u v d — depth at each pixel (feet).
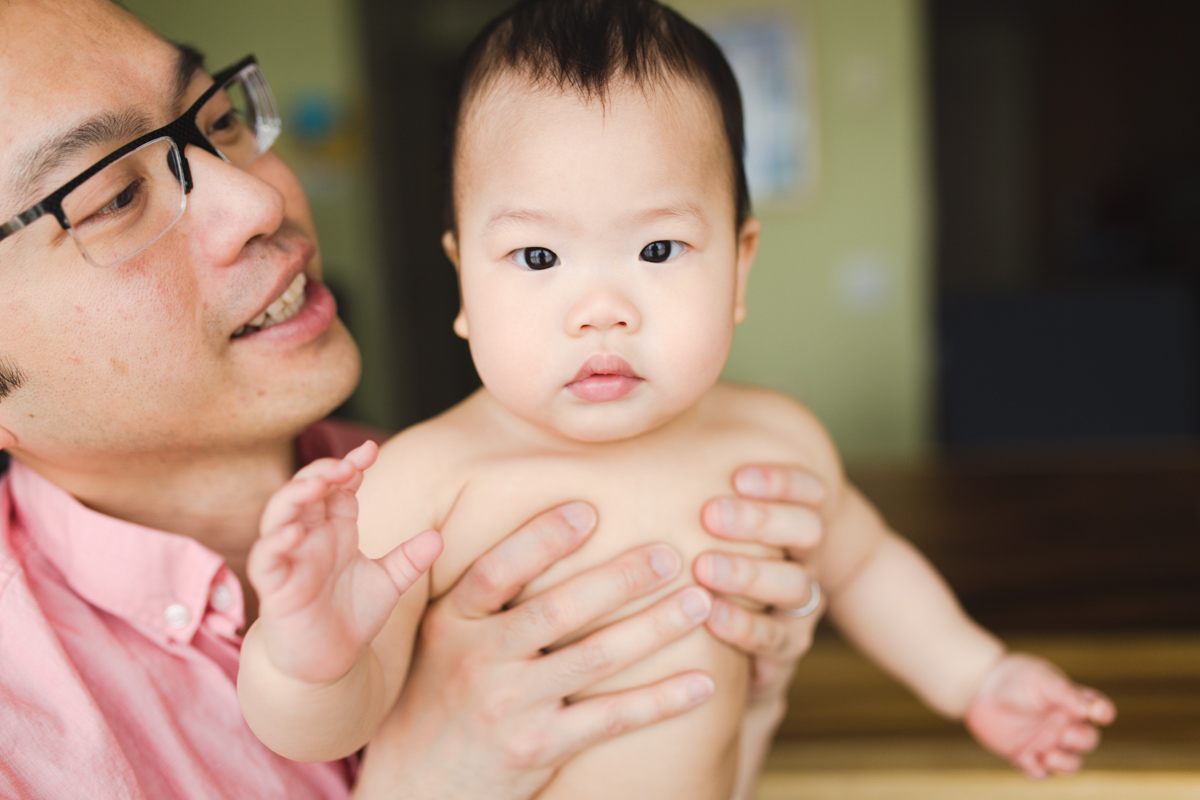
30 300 2.01
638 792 2.24
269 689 1.75
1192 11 20.74
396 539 2.25
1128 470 5.77
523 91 2.13
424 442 2.37
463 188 2.24
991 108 24.35
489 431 2.42
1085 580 4.10
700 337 2.12
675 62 2.18
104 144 2.08
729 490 2.43
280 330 2.38
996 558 4.42
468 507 2.31
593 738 2.16
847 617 3.02
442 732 2.25
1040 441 11.98
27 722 1.96
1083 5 22.45
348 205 12.02
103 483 2.33
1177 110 21.52
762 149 13.17
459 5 16.03
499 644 2.21
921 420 13.44
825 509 2.74
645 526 2.31
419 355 14.94
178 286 2.15
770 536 2.37
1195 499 5.13
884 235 13.15
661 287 2.09
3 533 2.30
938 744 3.21
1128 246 21.84
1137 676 3.37
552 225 2.06
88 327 2.06
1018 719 2.76
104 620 2.29
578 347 2.08
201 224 2.19
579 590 2.17
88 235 2.04
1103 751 3.04
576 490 2.31
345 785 2.44
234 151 2.59
